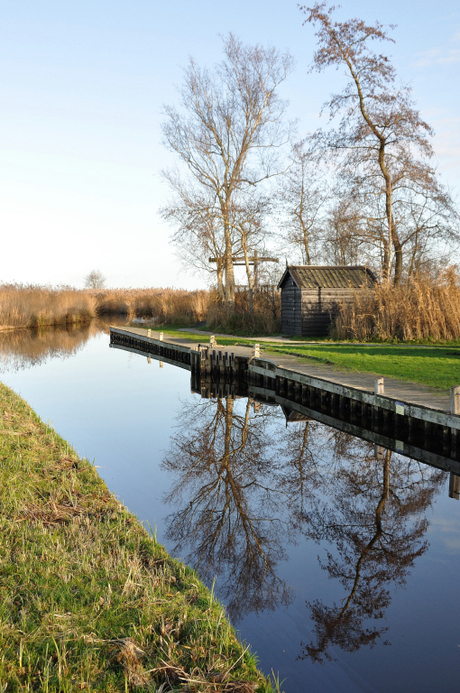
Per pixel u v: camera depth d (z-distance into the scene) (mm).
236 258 37812
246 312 33938
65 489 6746
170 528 7312
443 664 4387
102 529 5641
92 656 3551
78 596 4262
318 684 4109
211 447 12047
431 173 28984
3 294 44625
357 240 30594
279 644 4664
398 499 8422
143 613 4039
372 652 4535
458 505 8086
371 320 25156
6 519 5629
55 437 9562
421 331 23406
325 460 10656
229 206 36656
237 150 37625
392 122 28594
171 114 36938
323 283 27578
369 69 28547
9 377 22766
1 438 8711
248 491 9008
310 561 6359
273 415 15203
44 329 46188
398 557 6441
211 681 3396
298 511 8031
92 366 26297
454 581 5828
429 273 25266
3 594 4195
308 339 26625
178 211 36469
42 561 4750
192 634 3883
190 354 23406
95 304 60156
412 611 5230
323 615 5137
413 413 10453
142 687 3279
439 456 10164
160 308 49312
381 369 15328
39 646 3605
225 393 19438
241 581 5828
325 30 28469
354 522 7578
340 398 13180
